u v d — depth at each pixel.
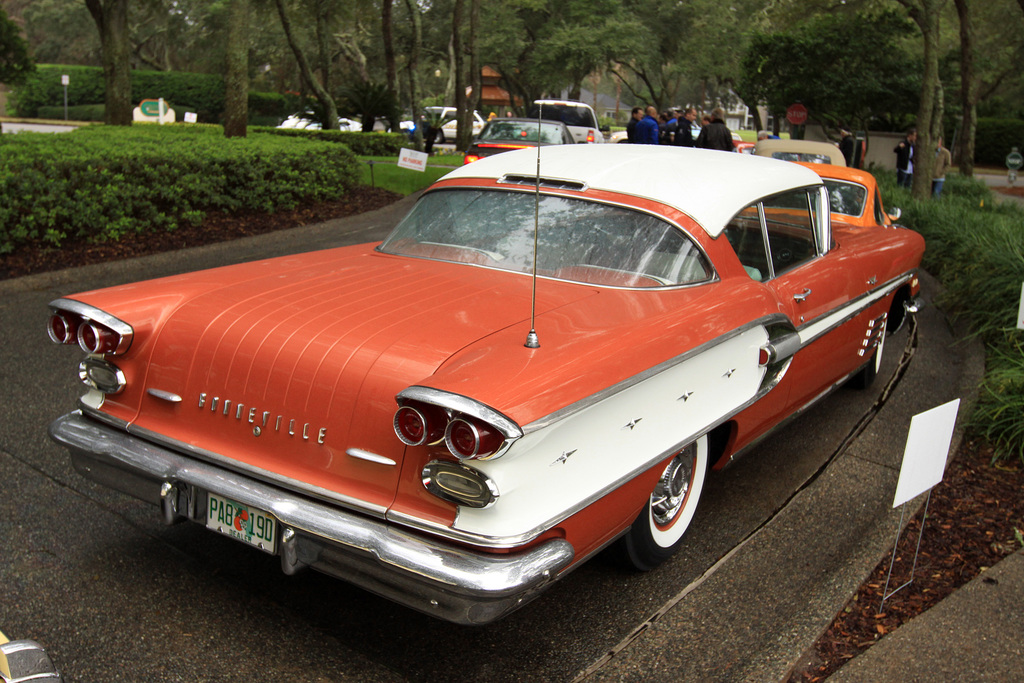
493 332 2.84
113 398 3.13
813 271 4.48
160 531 3.68
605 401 2.71
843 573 3.43
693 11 42.50
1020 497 4.21
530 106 41.59
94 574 3.31
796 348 3.99
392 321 2.90
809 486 4.43
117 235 9.46
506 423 2.30
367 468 2.61
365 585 2.59
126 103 19.88
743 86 28.92
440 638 3.06
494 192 3.98
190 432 2.95
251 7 30.84
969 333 7.38
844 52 26.02
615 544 3.35
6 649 1.91
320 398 2.68
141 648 2.88
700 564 3.65
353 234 11.41
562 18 38.72
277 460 2.77
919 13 16.19
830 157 11.32
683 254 3.62
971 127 30.92
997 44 36.62
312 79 24.41
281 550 2.68
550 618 3.21
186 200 10.62
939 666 2.81
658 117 23.72
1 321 6.69
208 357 2.91
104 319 2.97
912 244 6.04
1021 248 7.70
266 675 2.79
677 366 3.08
